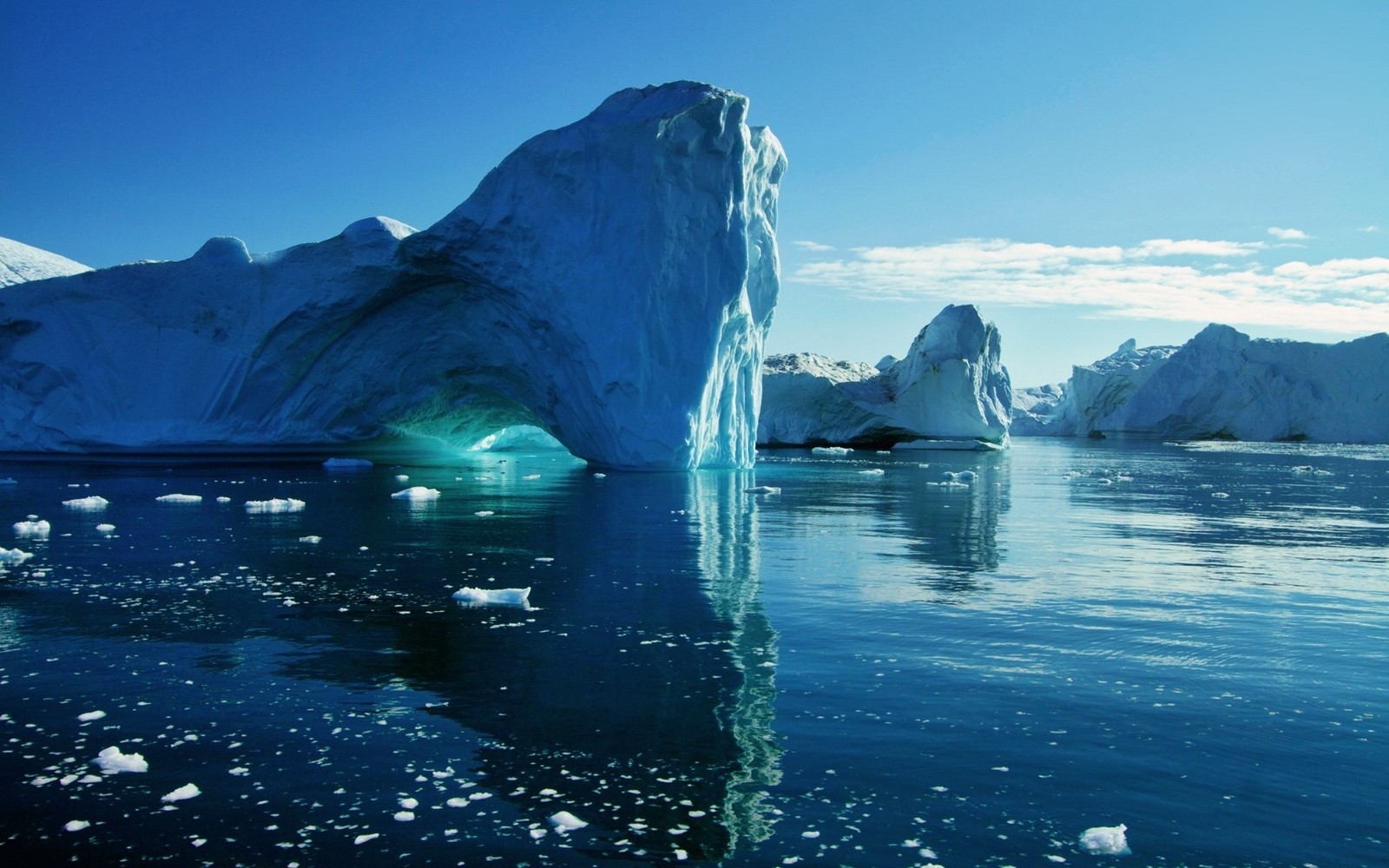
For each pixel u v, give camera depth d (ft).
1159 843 11.80
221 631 21.77
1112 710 16.56
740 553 33.65
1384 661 19.74
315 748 14.88
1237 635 21.85
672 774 13.87
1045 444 181.27
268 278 75.66
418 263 73.31
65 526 39.17
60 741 15.20
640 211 66.64
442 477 69.67
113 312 77.30
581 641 20.92
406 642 20.84
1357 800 13.01
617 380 67.62
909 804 12.90
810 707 16.66
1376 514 49.78
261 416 78.79
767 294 78.43
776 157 77.51
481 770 14.03
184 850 11.73
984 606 24.81
